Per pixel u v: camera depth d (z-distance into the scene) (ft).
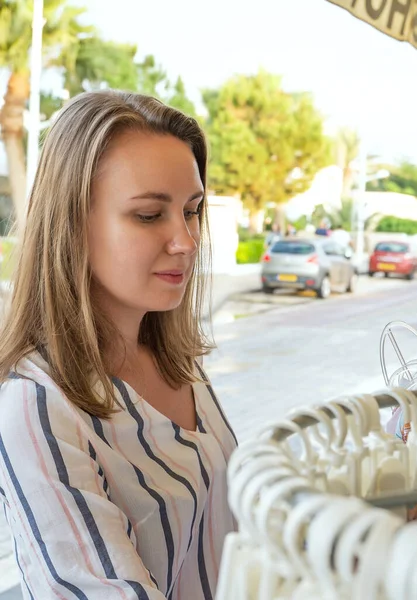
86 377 2.51
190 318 3.13
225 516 2.83
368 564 0.99
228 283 29.25
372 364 18.26
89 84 26.63
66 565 2.19
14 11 24.53
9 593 7.07
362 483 1.87
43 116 25.48
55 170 2.55
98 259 2.51
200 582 2.76
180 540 2.57
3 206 23.30
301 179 33.68
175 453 2.65
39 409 2.35
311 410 1.65
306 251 29.12
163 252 2.48
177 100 29.94
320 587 1.15
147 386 2.84
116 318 2.71
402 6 8.87
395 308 27.17
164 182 2.43
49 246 2.56
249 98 31.89
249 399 14.89
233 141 32.12
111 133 2.46
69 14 25.85
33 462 2.28
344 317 25.49
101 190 2.46
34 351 2.57
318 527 1.07
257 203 32.73
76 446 2.36
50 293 2.53
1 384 2.50
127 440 2.54
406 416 1.83
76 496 2.23
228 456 3.01
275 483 1.24
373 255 33.53
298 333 22.62
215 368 17.81
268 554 1.30
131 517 2.48
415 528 1.00
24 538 2.29
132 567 2.18
